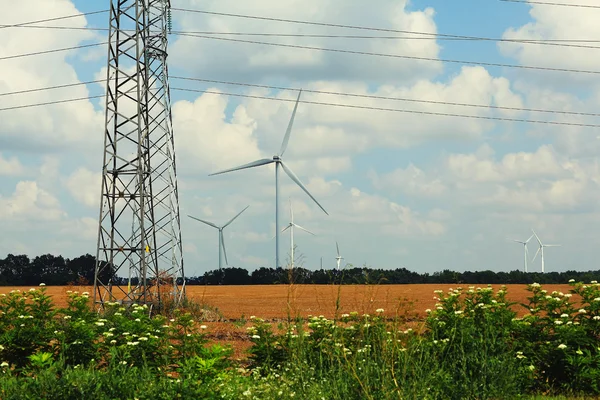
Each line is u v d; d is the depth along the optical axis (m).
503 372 11.11
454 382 10.95
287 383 11.10
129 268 34.31
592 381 13.38
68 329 14.25
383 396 9.74
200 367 11.55
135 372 11.20
